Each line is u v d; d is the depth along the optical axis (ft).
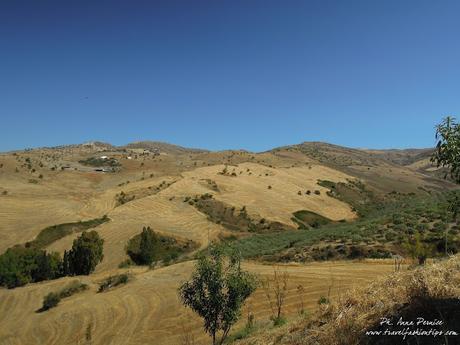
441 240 134.62
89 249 232.32
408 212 196.34
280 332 44.42
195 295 62.64
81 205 381.40
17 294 189.26
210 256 66.18
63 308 156.35
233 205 400.47
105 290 171.01
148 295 147.64
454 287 32.27
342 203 456.04
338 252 157.79
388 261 132.67
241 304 63.62
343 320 35.19
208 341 93.61
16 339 136.26
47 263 226.58
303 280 122.01
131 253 266.98
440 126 29.99
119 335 117.70
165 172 542.57
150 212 366.84
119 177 531.91
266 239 261.65
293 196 446.60
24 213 343.67
